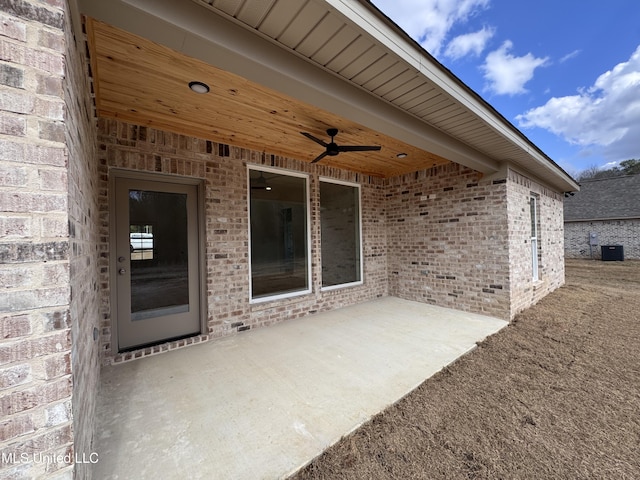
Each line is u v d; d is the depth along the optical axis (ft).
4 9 2.94
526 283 16.20
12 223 2.94
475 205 15.40
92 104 7.77
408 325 13.51
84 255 5.15
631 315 14.82
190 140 11.60
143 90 8.24
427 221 17.69
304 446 5.79
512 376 8.61
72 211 3.72
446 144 10.71
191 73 7.47
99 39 6.10
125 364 9.53
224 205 12.42
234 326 12.53
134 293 10.59
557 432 6.16
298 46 5.87
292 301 14.65
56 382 3.14
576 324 13.41
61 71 3.25
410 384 8.15
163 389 7.96
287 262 15.16
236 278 12.66
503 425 6.40
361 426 6.39
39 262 3.07
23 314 2.97
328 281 17.30
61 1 3.29
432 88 7.47
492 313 14.73
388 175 19.69
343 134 12.05
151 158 10.62
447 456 5.51
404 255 19.03
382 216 20.04
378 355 10.14
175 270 11.57
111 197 10.01
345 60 6.33
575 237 50.57
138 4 4.36
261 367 9.27
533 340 11.50
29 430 2.98
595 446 5.74
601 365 9.27
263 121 10.49
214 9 4.90
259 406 7.14
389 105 8.40
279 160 14.53
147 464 5.33
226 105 9.25
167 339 11.29
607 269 34.45
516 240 15.10
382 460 5.43
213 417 6.72
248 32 5.51
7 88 2.94
